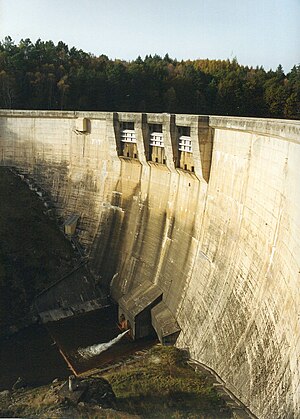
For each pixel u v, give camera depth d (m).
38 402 27.59
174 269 36.59
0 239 43.41
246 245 28.38
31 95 66.44
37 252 43.91
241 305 27.03
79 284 43.56
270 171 26.05
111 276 43.38
